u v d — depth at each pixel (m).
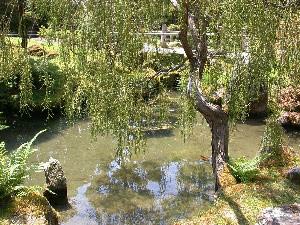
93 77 5.47
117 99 5.52
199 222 6.07
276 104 11.34
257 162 7.17
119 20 4.98
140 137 6.11
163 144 10.16
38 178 8.39
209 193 7.99
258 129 10.93
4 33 5.61
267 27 5.19
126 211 7.40
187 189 8.16
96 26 4.98
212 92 7.07
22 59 5.79
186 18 6.31
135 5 5.20
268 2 5.24
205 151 9.91
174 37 14.77
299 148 10.02
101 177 8.66
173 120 10.62
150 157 9.57
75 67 5.55
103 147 10.02
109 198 7.82
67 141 10.28
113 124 5.71
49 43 5.55
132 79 5.84
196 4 6.15
